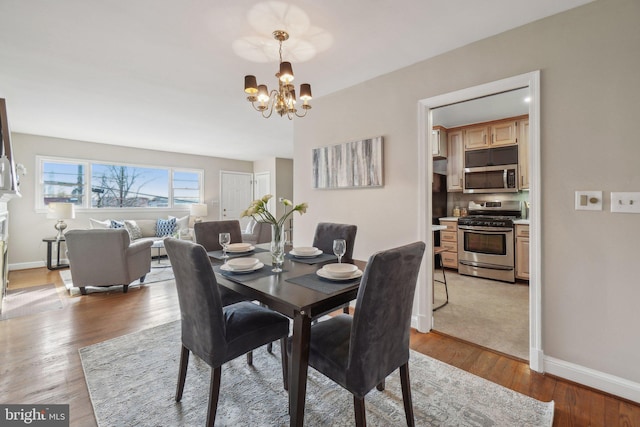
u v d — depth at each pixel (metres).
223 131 4.69
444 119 4.13
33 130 4.57
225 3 1.67
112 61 2.37
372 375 1.20
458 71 2.17
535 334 1.86
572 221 1.73
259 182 7.94
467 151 4.45
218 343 1.36
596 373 1.67
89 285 3.38
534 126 1.84
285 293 1.33
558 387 1.70
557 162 1.77
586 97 1.68
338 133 3.01
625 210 1.58
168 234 5.78
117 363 1.97
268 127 4.45
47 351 2.13
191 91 3.00
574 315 1.74
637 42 1.54
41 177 4.93
